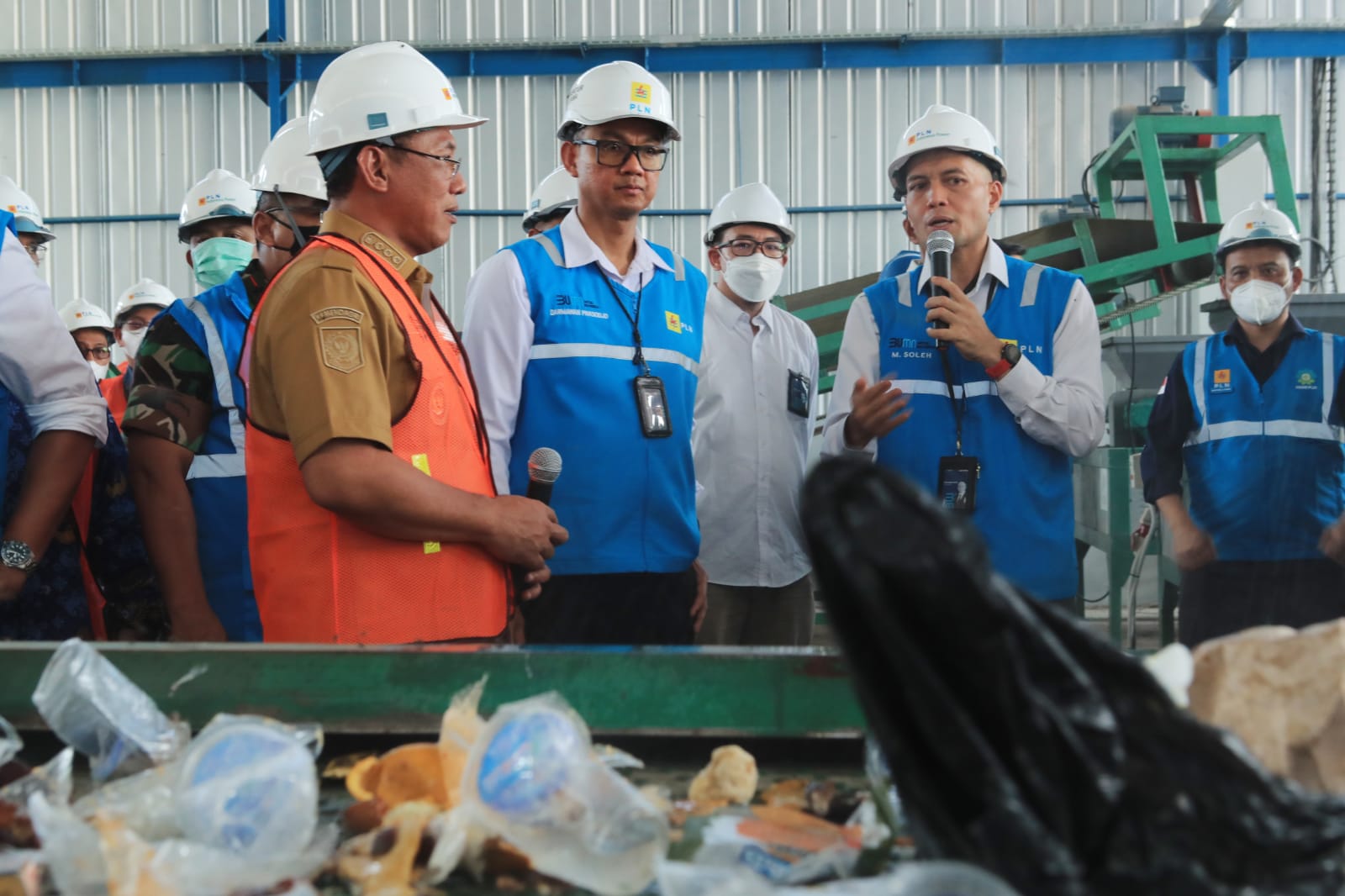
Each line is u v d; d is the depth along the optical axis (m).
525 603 1.89
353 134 1.42
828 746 0.87
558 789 0.62
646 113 1.97
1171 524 2.59
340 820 0.73
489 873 0.65
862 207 7.38
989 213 2.13
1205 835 0.48
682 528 1.98
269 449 1.33
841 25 7.33
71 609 1.75
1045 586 1.99
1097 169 5.80
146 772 0.72
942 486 1.99
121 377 2.41
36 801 0.62
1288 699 0.68
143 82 7.43
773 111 7.41
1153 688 0.51
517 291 1.90
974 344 1.96
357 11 7.45
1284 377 2.47
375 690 0.86
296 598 1.31
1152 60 7.07
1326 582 2.44
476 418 1.46
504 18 7.43
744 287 2.64
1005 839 0.46
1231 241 2.54
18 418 1.62
